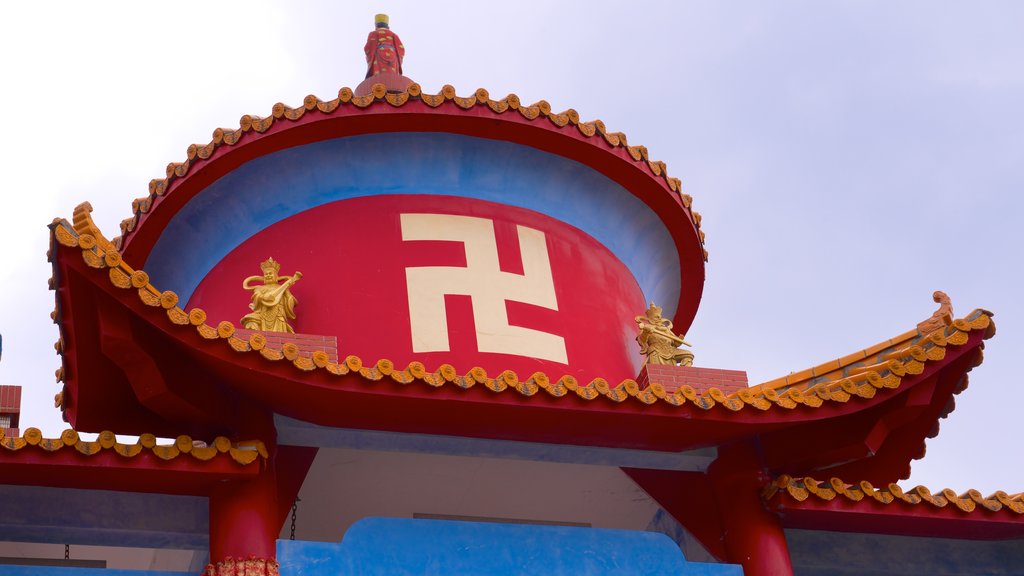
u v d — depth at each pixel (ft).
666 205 67.56
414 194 64.90
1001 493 54.75
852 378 53.67
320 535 61.98
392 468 57.41
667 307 73.51
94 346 48.88
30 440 46.32
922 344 53.47
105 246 46.70
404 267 61.31
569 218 67.15
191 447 48.34
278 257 62.64
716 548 55.67
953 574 58.54
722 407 52.65
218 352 47.93
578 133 64.34
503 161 65.00
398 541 51.19
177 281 66.39
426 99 62.54
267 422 51.49
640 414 51.96
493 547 52.08
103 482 48.39
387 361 49.65
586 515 62.44
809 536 58.23
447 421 51.75
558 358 60.29
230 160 62.13
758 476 55.36
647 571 53.01
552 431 53.01
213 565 48.24
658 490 57.16
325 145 63.16
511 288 61.77
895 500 53.98
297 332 58.75
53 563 52.90
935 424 57.47
